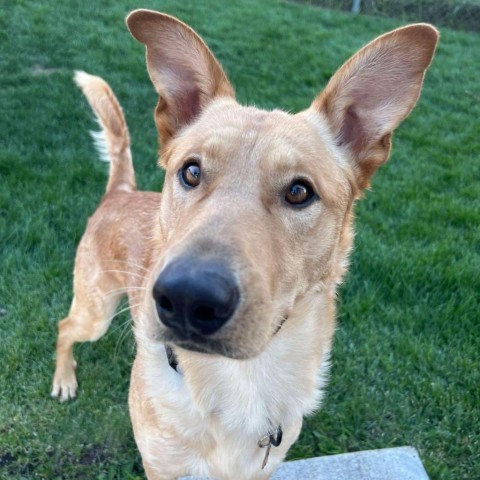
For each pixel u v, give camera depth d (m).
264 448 0.38
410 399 0.54
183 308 0.24
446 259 0.70
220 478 0.38
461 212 0.81
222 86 0.37
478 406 0.54
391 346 0.59
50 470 0.47
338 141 0.37
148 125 0.97
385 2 2.04
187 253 0.24
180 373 0.36
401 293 0.65
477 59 1.63
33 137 0.88
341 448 0.50
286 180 0.30
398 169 0.95
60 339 0.53
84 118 0.95
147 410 0.38
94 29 1.38
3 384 0.52
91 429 0.50
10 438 0.48
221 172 0.30
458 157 1.02
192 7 1.71
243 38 1.50
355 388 0.55
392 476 0.45
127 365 0.56
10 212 0.71
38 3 1.50
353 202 0.37
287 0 2.09
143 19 0.35
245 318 0.25
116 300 0.51
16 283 0.62
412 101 0.34
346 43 1.60
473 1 1.99
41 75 1.08
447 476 0.48
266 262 0.27
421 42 0.33
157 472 0.40
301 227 0.31
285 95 1.17
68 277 0.64
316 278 0.33
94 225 0.52
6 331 0.57
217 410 0.36
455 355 0.58
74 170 0.80
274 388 0.37
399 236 0.75
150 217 0.47
